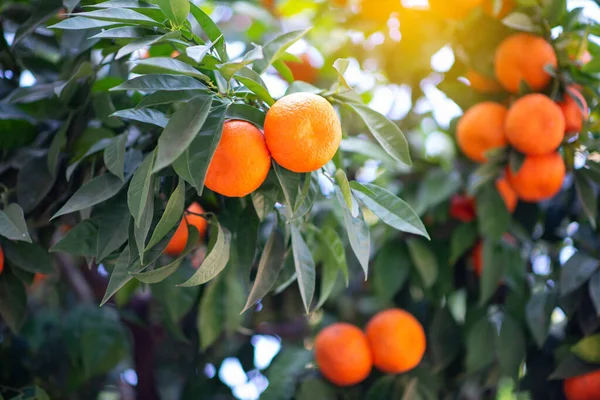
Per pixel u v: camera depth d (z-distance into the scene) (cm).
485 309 122
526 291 121
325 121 83
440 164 127
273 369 123
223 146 83
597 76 109
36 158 101
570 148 111
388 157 116
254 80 86
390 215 90
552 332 126
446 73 123
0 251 97
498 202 118
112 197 90
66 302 136
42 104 103
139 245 82
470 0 117
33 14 99
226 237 88
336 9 141
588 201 111
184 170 81
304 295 90
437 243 126
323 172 90
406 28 129
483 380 124
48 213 101
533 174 110
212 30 89
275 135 83
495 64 115
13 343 121
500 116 112
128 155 93
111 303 135
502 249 119
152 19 87
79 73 96
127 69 112
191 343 129
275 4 156
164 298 115
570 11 111
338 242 100
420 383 120
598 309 109
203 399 129
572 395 115
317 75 146
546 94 112
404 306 128
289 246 98
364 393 119
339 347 115
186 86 85
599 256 114
